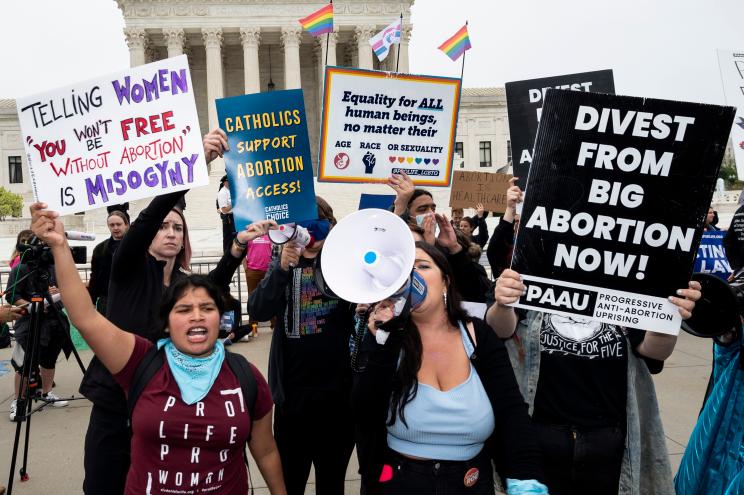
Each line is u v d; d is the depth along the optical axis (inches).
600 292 109.3
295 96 160.7
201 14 1792.6
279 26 1812.3
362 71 181.6
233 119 159.5
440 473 96.8
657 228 108.0
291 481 145.6
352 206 1380.4
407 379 95.7
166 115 131.1
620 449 117.0
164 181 130.2
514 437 96.4
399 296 91.0
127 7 1765.5
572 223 109.2
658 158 107.7
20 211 2150.6
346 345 144.1
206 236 1136.8
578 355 119.0
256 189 160.4
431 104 185.8
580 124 108.2
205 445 102.2
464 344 102.1
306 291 145.2
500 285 107.6
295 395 143.3
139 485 102.1
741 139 186.5
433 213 155.6
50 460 207.6
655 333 114.1
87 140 130.3
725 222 1127.0
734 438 108.3
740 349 109.0
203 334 105.2
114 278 130.0
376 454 100.4
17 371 245.8
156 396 102.4
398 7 1829.5
